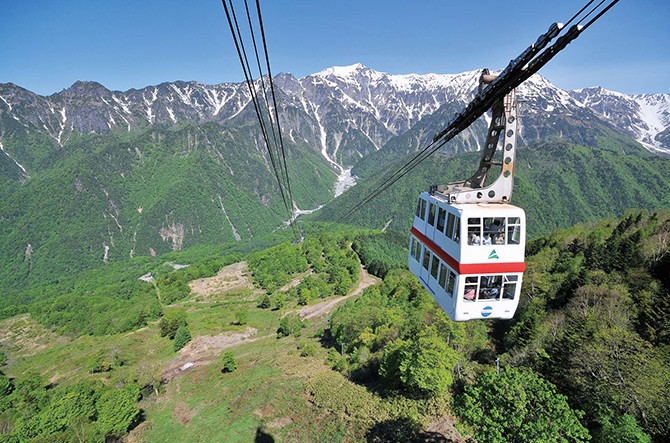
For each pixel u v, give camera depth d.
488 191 19.66
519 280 18.80
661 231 68.69
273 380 63.66
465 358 54.84
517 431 22.61
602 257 73.31
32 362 133.50
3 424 72.38
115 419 58.19
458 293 18.64
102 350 116.69
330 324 99.69
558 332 50.81
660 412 28.84
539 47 12.53
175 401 68.62
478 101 17.78
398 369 46.75
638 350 33.88
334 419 44.25
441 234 21.05
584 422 32.00
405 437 36.34
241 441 46.34
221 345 108.56
